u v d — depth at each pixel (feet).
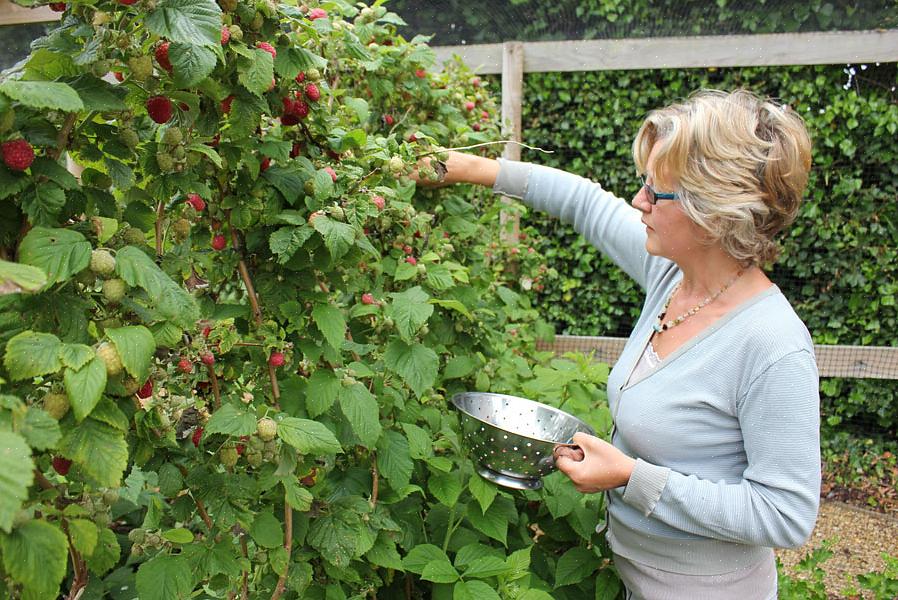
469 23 11.32
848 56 10.81
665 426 4.23
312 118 4.44
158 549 3.88
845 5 10.54
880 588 7.91
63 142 2.80
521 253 10.66
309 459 3.90
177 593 3.43
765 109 3.90
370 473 4.81
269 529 3.73
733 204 3.75
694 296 4.40
